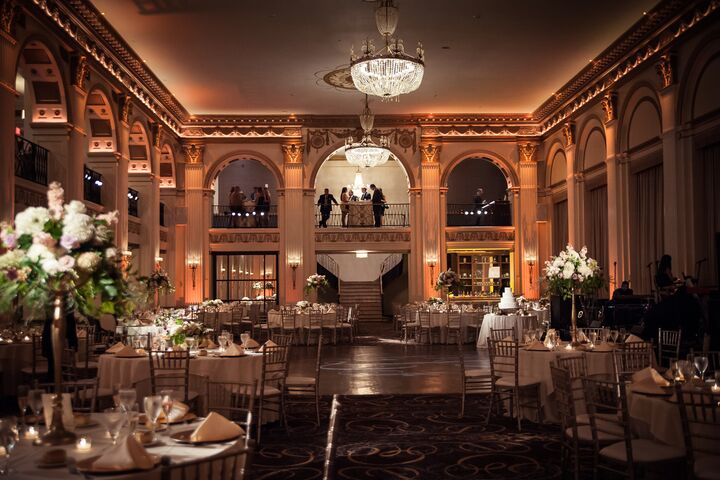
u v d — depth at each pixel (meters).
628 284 14.43
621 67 15.17
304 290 21.02
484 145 21.42
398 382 10.64
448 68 16.48
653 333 9.64
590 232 18.00
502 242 21.38
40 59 11.70
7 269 3.58
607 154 16.08
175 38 14.29
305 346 16.89
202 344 8.03
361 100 19.44
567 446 5.09
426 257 21.06
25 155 11.59
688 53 12.43
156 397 3.51
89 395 6.46
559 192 20.16
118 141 15.28
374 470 5.66
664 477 4.84
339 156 27.55
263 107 20.16
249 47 14.89
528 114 21.14
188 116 20.77
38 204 11.64
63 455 3.12
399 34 14.16
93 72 13.74
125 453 2.93
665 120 13.09
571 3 12.69
